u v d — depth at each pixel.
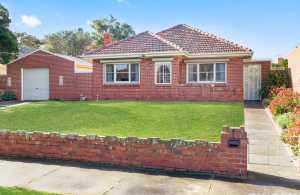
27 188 6.57
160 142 7.77
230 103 19.42
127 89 23.19
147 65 22.59
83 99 24.38
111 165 8.12
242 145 7.23
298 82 19.31
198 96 21.69
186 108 16.02
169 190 6.50
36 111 16.30
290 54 23.00
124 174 7.46
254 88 23.39
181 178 7.18
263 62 23.11
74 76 24.78
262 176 7.29
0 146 9.10
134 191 6.46
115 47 23.36
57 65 25.50
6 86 26.80
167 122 12.80
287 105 13.92
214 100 21.53
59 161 8.47
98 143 8.23
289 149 9.39
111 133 11.09
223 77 21.91
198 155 7.51
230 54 21.30
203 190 6.49
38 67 26.03
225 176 7.28
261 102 21.62
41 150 8.76
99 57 23.36
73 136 8.46
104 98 23.83
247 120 14.45
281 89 17.81
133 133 11.03
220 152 7.36
